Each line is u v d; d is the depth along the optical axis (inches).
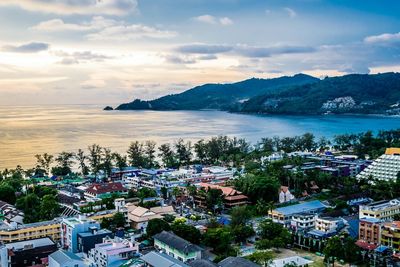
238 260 7775.6
